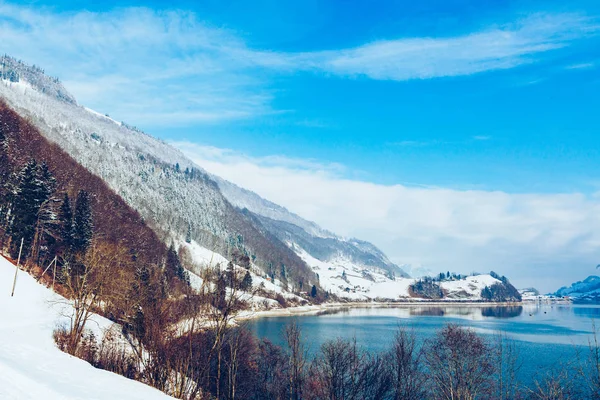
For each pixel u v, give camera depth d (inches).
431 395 1893.5
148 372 1656.0
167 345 1679.4
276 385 2050.9
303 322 6402.6
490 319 7726.4
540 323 6761.8
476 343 1875.0
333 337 4247.0
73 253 3257.9
